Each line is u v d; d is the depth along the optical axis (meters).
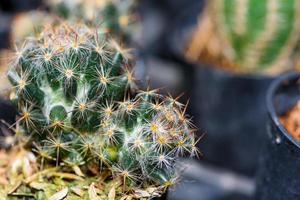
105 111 0.26
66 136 0.26
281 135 0.28
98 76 0.26
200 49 0.44
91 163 0.27
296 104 0.32
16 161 0.28
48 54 0.25
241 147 0.41
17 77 0.26
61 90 0.26
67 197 0.26
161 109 0.25
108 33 0.28
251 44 0.39
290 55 0.40
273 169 0.30
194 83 0.43
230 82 0.39
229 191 0.40
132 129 0.25
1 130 0.32
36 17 0.40
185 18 0.48
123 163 0.25
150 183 0.26
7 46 0.41
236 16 0.38
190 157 0.26
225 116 0.40
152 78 0.49
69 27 0.27
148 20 0.54
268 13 0.37
